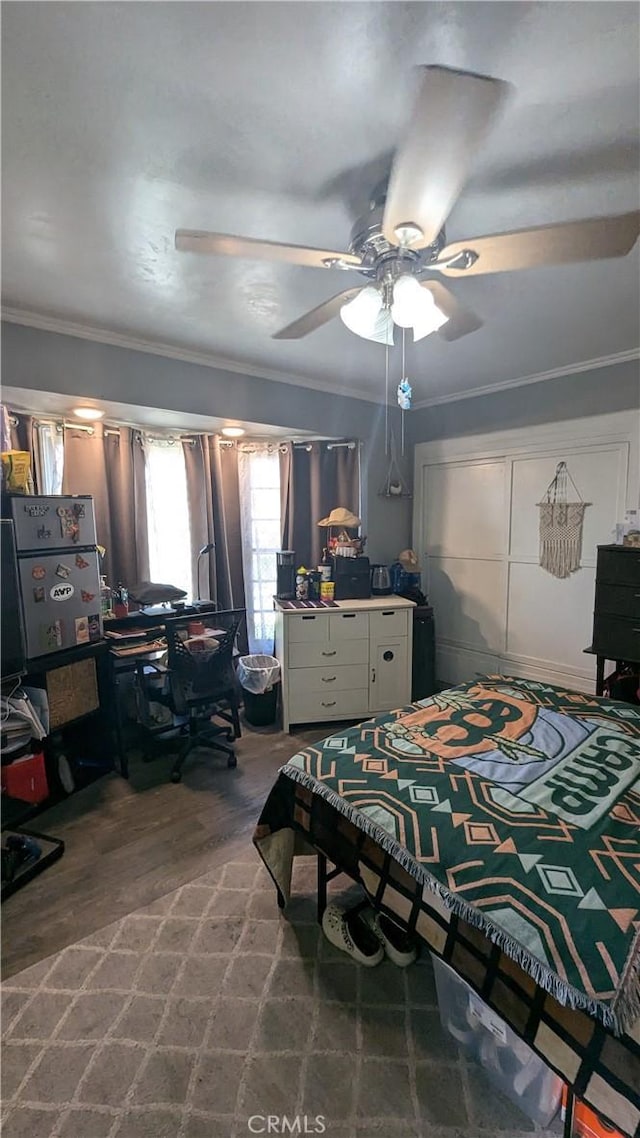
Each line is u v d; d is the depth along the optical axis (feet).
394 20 3.05
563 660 11.11
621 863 3.97
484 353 9.39
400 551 13.97
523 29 3.10
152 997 4.89
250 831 7.47
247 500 13.03
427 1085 4.11
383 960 5.31
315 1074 4.21
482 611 12.62
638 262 5.90
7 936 5.58
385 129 3.88
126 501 11.05
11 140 3.96
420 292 4.41
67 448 10.21
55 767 8.14
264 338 8.53
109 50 3.24
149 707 10.22
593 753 5.68
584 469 10.39
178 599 10.75
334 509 13.14
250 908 5.99
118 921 5.79
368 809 4.80
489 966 3.70
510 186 4.58
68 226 5.21
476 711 6.85
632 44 3.19
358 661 11.10
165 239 5.47
